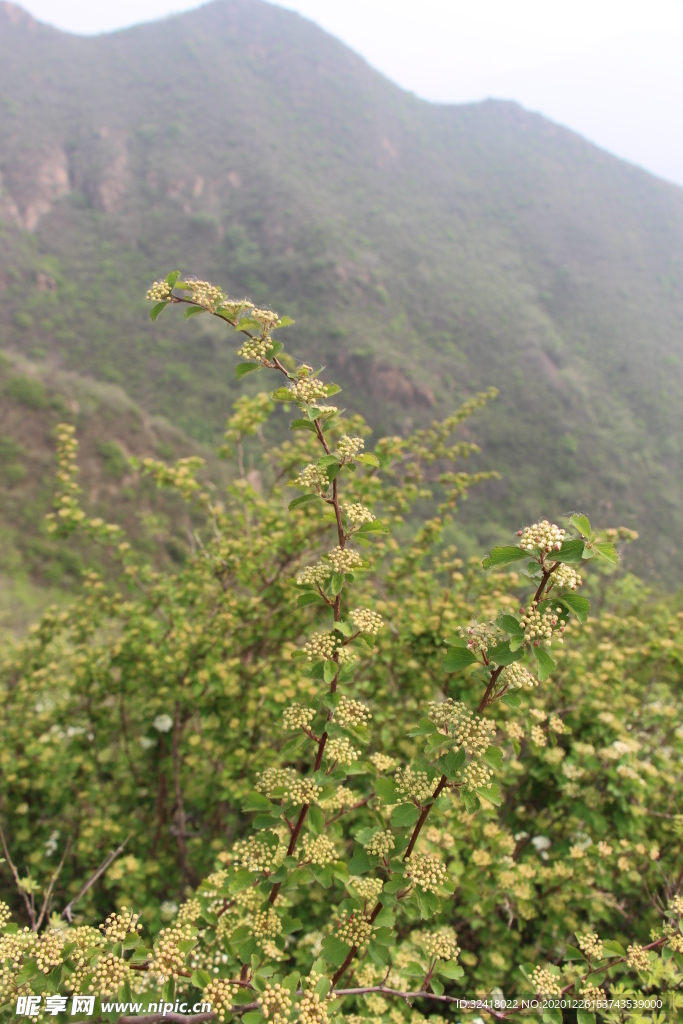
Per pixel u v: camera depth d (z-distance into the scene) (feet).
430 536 18.93
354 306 242.78
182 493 17.53
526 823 14.26
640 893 12.05
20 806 14.71
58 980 6.25
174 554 90.33
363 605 16.61
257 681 15.34
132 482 115.24
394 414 199.21
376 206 322.96
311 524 17.98
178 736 15.60
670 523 158.92
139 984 7.00
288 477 20.31
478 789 6.39
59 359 202.08
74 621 17.48
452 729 6.45
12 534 95.61
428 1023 9.66
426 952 8.58
